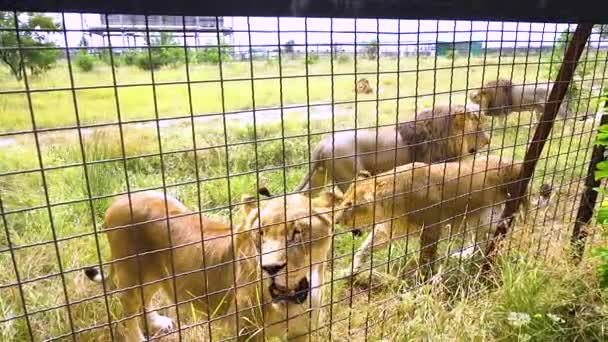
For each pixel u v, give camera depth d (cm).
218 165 651
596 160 389
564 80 368
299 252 275
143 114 799
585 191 399
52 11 160
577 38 354
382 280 364
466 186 450
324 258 300
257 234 273
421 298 310
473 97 664
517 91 751
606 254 304
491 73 1067
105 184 558
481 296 335
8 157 607
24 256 395
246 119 873
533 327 314
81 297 350
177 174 618
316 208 291
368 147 595
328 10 218
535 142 383
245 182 589
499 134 682
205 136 730
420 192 437
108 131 688
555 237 405
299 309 282
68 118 744
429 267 365
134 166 627
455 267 361
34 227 449
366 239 432
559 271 353
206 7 187
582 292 338
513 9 285
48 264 389
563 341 308
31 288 356
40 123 720
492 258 368
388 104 963
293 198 294
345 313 326
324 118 902
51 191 532
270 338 303
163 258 322
